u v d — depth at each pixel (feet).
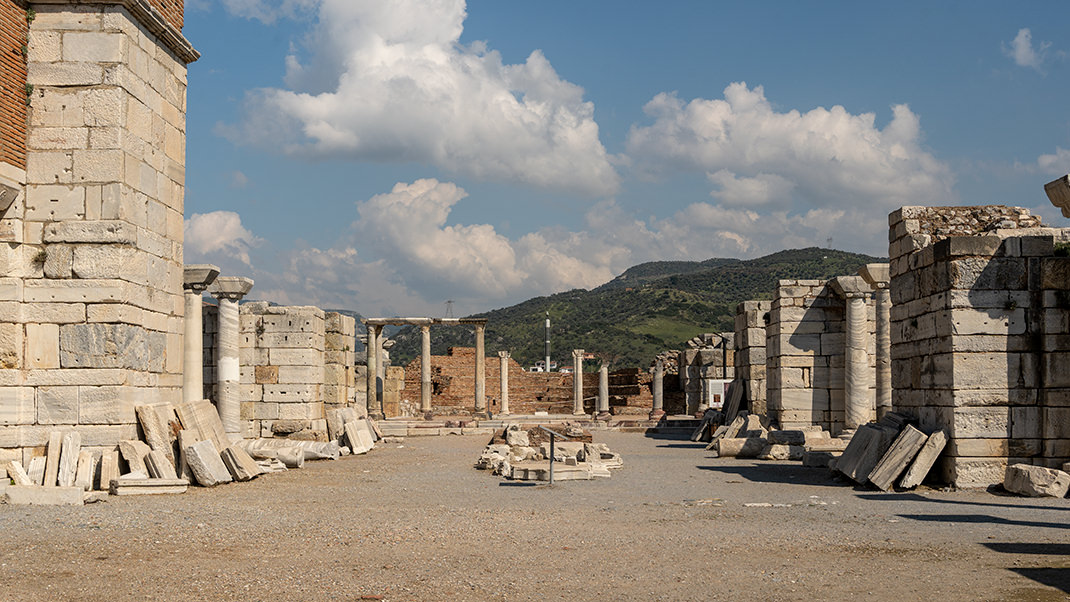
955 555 34.47
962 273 58.34
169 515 43.98
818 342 97.14
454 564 32.48
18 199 55.01
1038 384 57.57
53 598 27.07
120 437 54.80
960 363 57.67
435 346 597.93
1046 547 36.14
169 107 63.36
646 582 29.81
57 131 55.77
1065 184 56.08
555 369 422.82
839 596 27.96
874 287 90.02
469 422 151.94
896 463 57.26
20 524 40.52
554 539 37.99
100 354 54.75
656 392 190.60
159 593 27.78
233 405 85.76
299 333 95.09
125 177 56.39
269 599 27.20
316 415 96.58
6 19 54.34
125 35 56.85
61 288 54.95
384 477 66.18
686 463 79.61
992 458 57.11
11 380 54.08
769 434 87.25
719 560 33.58
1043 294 57.72
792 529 41.14
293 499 51.88
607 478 65.31
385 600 27.17
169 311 62.54
